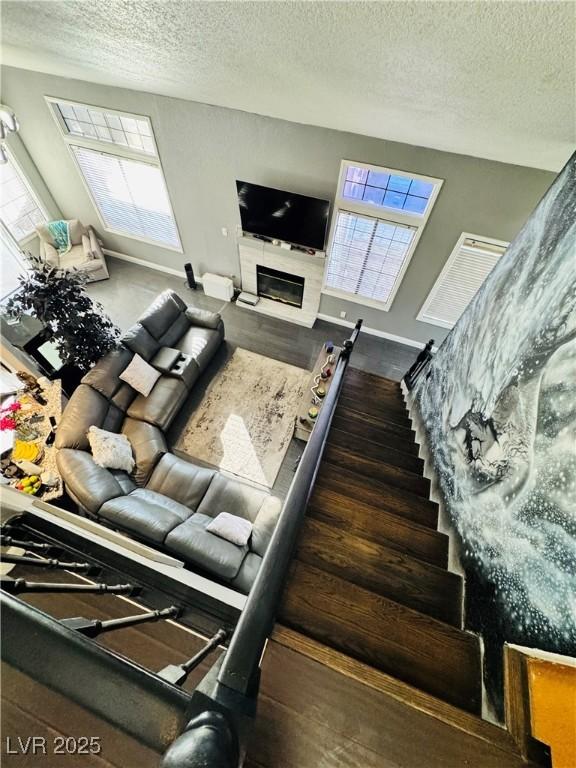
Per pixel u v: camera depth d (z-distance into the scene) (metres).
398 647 1.33
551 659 1.01
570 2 0.55
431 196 3.88
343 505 1.97
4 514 1.42
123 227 6.01
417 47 0.85
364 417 3.11
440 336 5.43
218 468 4.11
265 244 5.09
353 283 5.23
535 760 0.98
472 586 1.51
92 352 3.90
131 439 3.81
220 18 0.91
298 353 5.40
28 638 0.57
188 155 4.57
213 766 0.44
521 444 1.39
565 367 1.19
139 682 0.57
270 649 1.15
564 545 1.03
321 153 3.98
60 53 2.07
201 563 2.71
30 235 5.93
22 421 3.64
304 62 1.13
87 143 4.99
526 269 1.75
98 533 1.66
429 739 1.00
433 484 2.27
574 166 1.54
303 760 0.94
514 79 0.90
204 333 4.92
